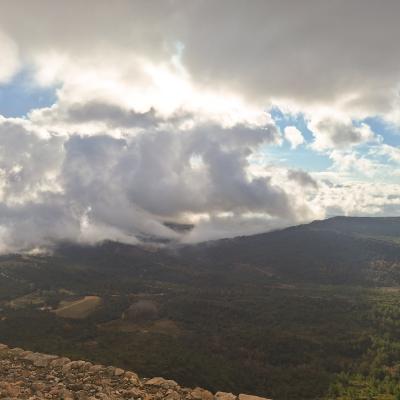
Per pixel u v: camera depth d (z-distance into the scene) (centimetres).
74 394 1955
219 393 2178
